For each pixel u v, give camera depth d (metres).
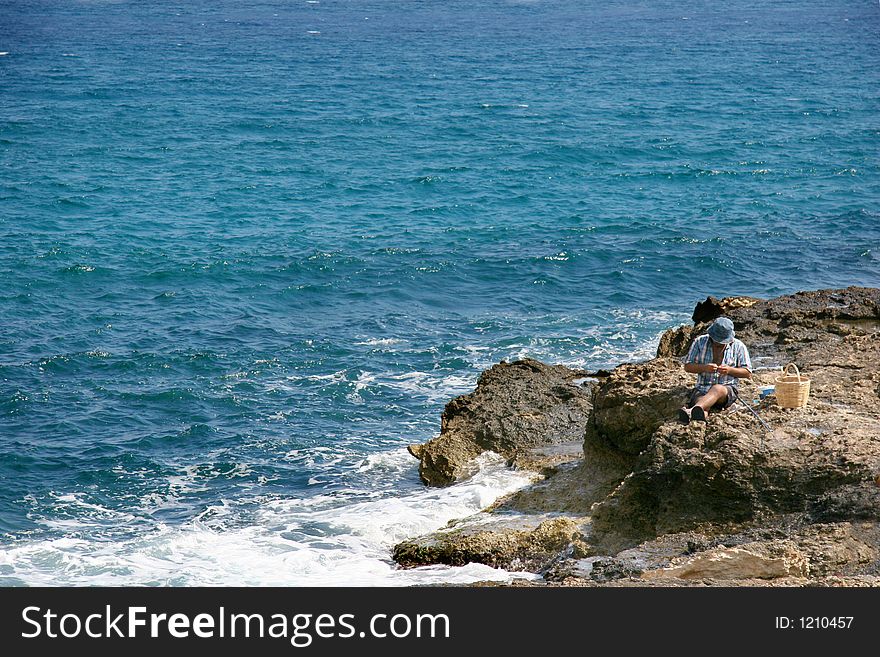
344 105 74.88
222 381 22.12
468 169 51.09
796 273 31.05
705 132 62.88
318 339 25.05
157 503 16.30
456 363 23.12
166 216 40.69
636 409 13.54
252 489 16.77
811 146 57.62
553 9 183.25
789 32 142.00
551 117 69.31
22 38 127.25
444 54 112.88
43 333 25.39
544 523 12.73
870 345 15.99
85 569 13.07
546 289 29.41
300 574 12.59
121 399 21.02
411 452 16.81
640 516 11.89
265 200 43.91
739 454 11.41
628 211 40.97
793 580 9.95
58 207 41.91
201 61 105.94
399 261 32.56
